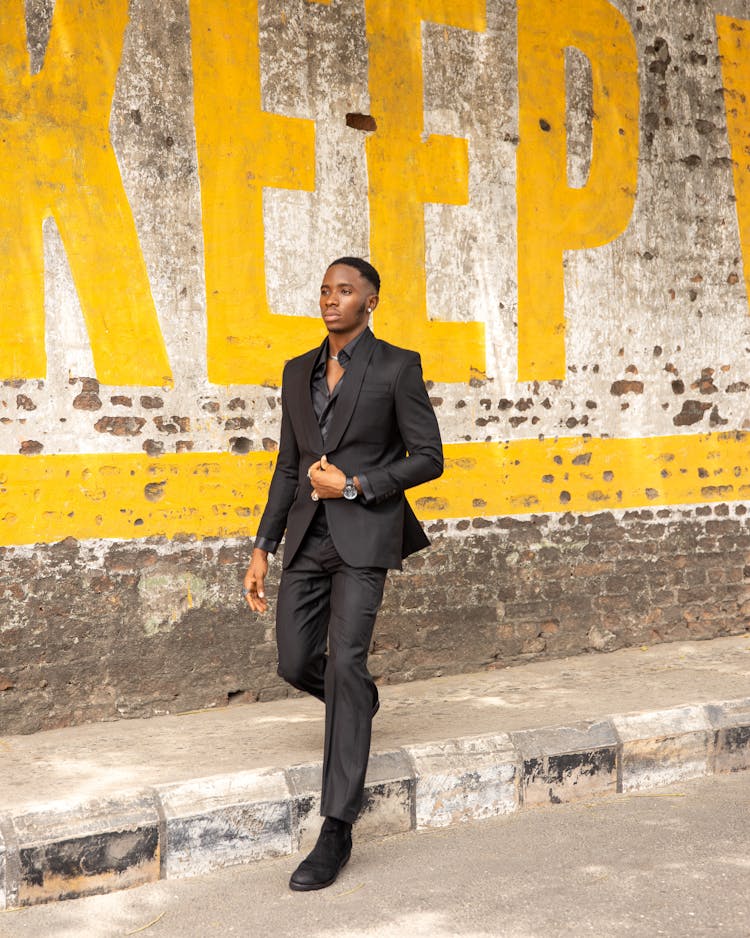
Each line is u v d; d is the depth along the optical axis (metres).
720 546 6.15
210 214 4.78
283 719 4.61
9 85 4.37
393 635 5.23
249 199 4.87
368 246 5.16
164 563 4.71
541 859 3.52
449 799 3.92
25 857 3.21
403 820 3.84
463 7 5.38
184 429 4.75
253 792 3.64
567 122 5.67
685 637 6.06
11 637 4.43
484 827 3.87
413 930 2.99
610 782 4.27
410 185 5.25
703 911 3.08
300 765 3.80
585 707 4.64
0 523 4.40
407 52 5.23
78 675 4.56
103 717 4.61
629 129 5.85
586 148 5.72
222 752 4.08
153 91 4.65
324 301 3.57
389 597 5.21
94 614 4.58
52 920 3.11
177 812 3.48
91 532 4.57
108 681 4.62
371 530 3.51
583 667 5.47
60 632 4.52
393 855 3.59
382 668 5.20
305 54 4.99
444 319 5.33
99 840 3.32
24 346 4.42
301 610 3.67
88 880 3.30
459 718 4.49
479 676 5.33
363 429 3.55
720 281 6.15
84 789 3.63
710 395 6.11
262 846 3.59
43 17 4.43
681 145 6.01
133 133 4.61
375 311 5.18
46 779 3.76
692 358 6.05
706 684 5.05
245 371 4.87
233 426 4.85
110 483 4.60
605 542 5.79
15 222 4.39
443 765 3.95
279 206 4.93
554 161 5.63
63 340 4.49
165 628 4.73
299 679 3.71
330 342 3.67
